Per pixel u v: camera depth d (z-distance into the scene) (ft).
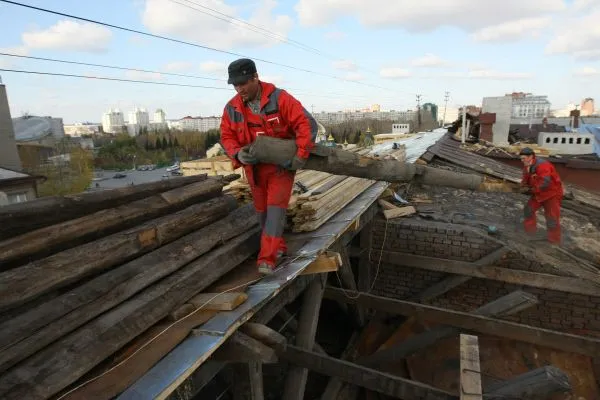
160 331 7.00
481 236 20.43
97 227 8.03
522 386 10.18
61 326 6.07
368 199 17.47
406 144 49.57
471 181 15.67
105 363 6.16
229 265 9.55
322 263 10.50
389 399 17.21
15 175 62.18
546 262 19.24
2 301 5.75
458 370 17.88
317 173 18.42
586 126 99.50
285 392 12.00
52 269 6.61
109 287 7.09
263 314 9.59
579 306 19.27
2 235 6.84
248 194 14.20
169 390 5.57
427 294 21.59
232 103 8.86
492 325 13.88
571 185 36.04
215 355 7.54
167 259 8.43
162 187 10.72
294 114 8.34
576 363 17.53
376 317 21.65
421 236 21.71
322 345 22.63
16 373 5.21
